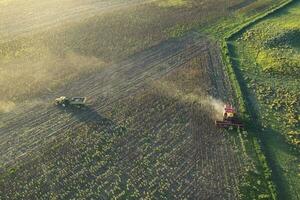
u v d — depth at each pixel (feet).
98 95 120.06
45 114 112.68
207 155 102.06
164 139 106.01
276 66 136.36
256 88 126.52
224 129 110.01
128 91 122.01
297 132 110.63
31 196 90.48
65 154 100.63
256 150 104.12
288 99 122.42
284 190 94.89
